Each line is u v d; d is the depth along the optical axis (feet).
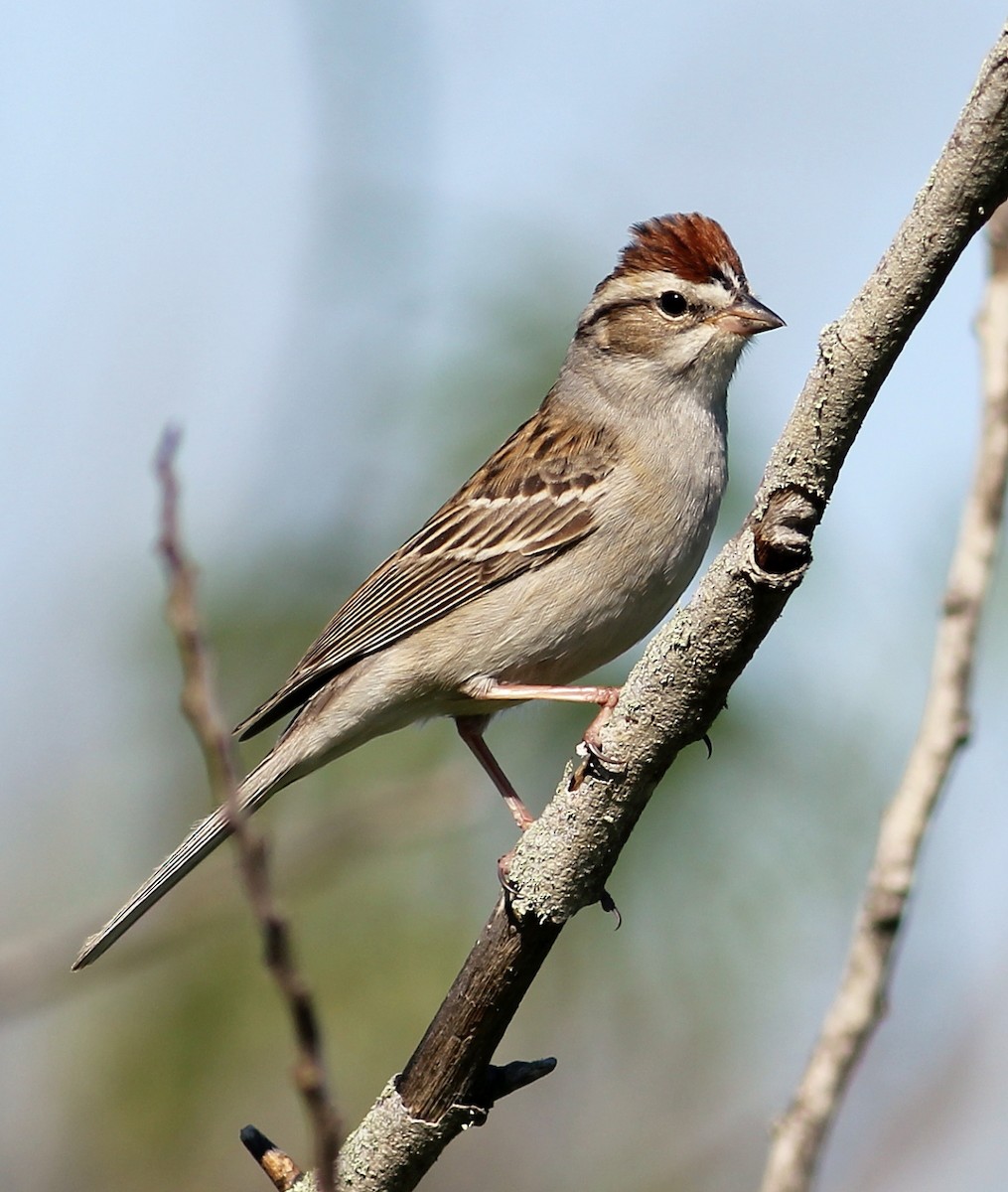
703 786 35.09
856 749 35.70
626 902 35.42
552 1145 42.57
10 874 46.24
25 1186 41.50
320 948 37.83
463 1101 24.79
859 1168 40.81
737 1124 41.09
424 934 37.96
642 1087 41.04
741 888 35.19
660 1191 40.75
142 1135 40.98
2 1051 43.32
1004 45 19.39
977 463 25.73
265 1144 24.97
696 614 22.74
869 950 24.36
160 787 41.93
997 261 26.89
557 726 37.50
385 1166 24.84
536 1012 39.01
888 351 20.63
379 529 39.32
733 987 36.47
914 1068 41.81
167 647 41.47
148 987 40.27
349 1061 37.35
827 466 21.47
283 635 38.88
